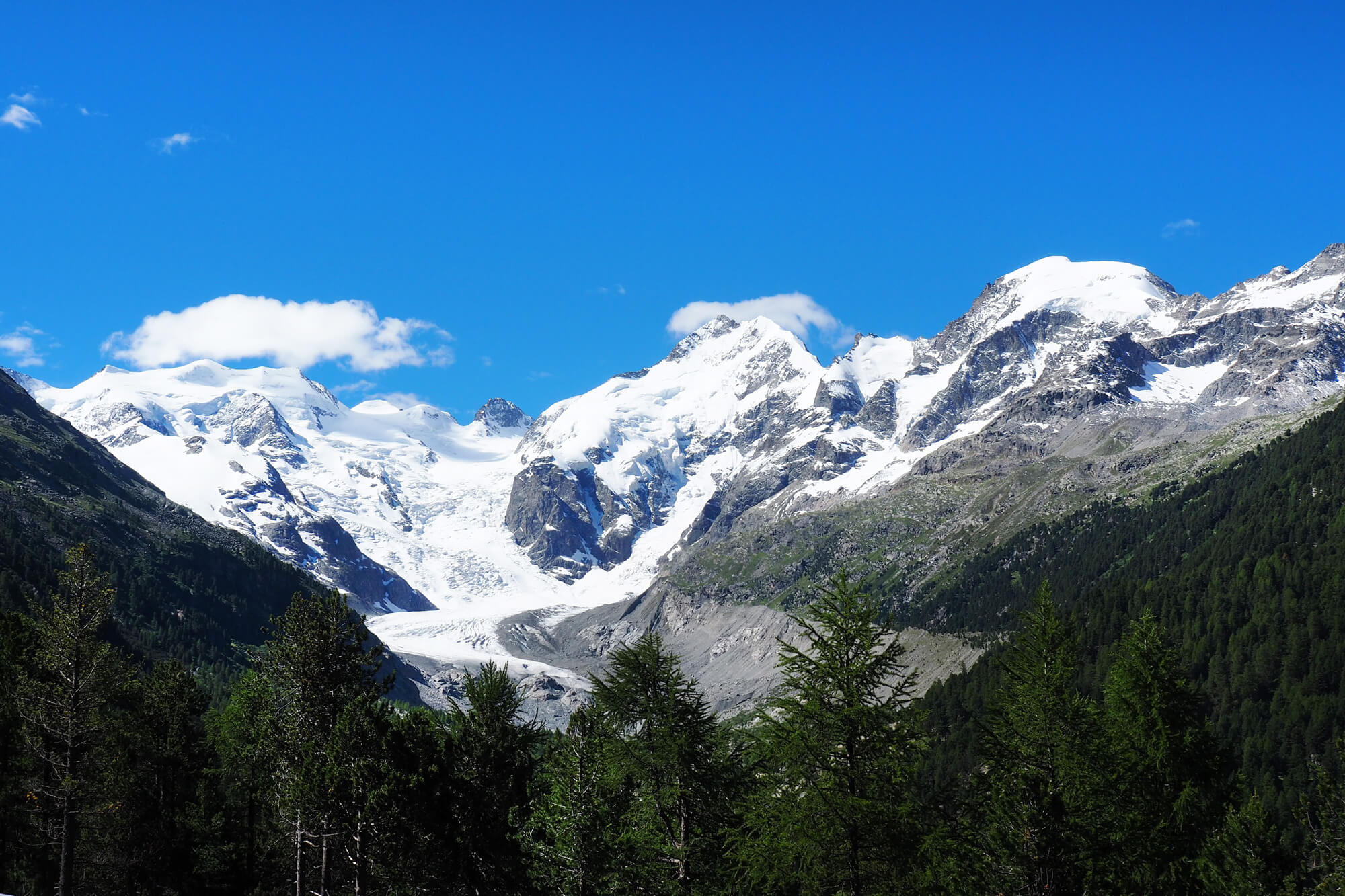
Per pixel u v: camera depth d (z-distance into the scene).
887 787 54.12
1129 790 59.81
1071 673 60.59
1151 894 57.56
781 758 55.12
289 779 66.88
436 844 59.88
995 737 60.72
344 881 69.06
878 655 55.69
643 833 62.62
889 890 52.88
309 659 68.12
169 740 83.81
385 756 61.31
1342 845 67.44
